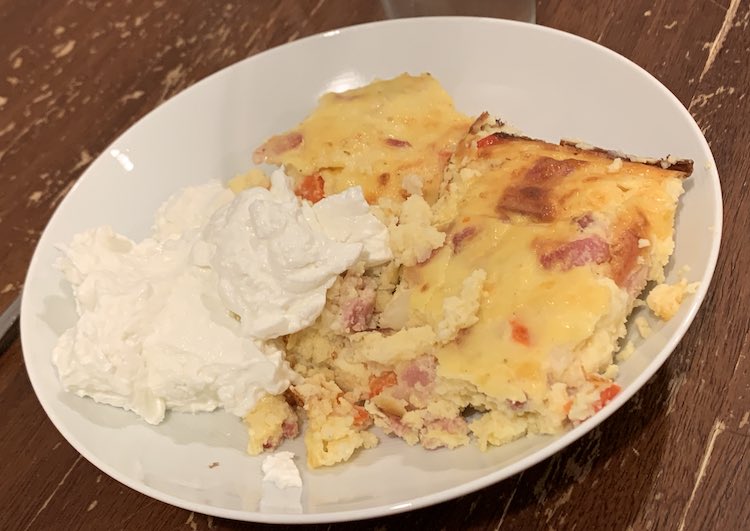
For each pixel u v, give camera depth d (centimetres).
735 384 28
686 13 38
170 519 29
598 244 26
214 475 27
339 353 30
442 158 33
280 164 34
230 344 28
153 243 31
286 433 28
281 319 28
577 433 24
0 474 31
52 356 30
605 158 30
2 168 42
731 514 25
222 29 45
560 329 25
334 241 29
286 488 26
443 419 27
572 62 34
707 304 29
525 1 40
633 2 39
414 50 37
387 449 27
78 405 29
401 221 31
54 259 33
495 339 26
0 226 40
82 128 42
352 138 34
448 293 27
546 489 27
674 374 28
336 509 24
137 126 36
